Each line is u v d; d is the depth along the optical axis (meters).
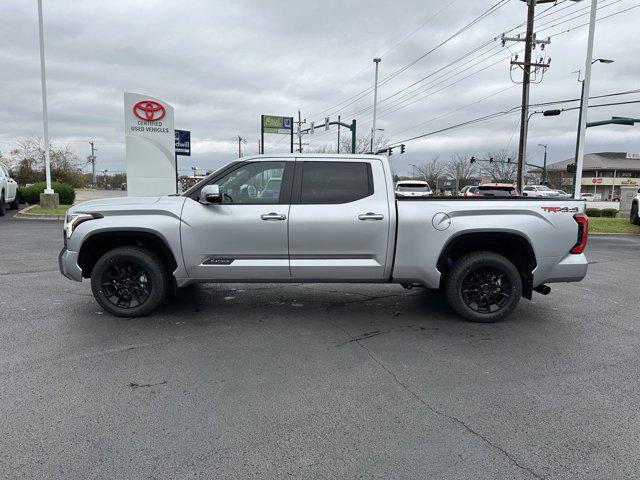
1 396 3.39
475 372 3.93
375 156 5.25
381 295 6.50
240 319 5.33
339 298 6.32
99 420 3.07
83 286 6.76
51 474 2.51
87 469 2.56
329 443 2.85
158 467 2.59
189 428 2.99
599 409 3.31
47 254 9.48
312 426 3.04
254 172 5.20
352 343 4.60
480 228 5.06
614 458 2.72
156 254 5.34
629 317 5.65
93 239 5.15
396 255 5.11
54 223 15.62
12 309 5.57
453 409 3.29
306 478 2.52
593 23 19.06
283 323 5.20
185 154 21.88
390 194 5.14
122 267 5.25
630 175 83.31
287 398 3.42
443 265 5.18
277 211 5.04
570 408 3.32
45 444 2.79
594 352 4.43
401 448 2.80
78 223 5.11
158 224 5.04
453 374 3.88
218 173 5.20
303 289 6.81
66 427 2.98
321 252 5.10
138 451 2.73
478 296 5.31
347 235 5.06
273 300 6.17
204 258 5.11
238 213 5.05
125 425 3.02
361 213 5.05
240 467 2.60
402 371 3.93
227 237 5.06
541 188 38.75
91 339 4.60
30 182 38.66
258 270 5.14
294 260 5.13
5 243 10.93
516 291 5.21
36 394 3.43
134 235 5.14
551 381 3.77
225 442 2.84
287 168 5.18
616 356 4.34
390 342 4.64
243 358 4.18
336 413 3.21
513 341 4.71
